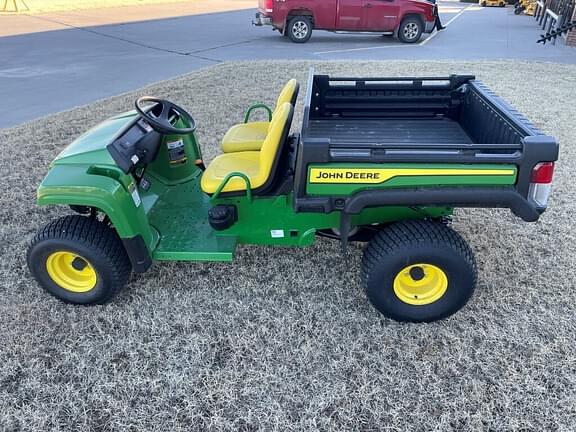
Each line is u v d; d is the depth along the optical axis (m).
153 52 10.95
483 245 3.52
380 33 12.84
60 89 7.94
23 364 2.59
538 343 2.64
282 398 2.37
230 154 3.32
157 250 2.86
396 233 2.63
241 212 2.92
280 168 2.83
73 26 14.83
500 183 2.42
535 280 3.14
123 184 2.67
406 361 2.56
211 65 9.51
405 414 2.28
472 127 3.48
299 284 3.16
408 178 2.44
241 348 2.67
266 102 6.82
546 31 14.07
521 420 2.23
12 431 2.23
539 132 2.46
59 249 2.76
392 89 3.75
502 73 8.23
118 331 2.79
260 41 12.54
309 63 9.35
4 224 3.93
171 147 3.41
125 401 2.37
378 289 2.68
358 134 3.55
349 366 2.54
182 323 2.85
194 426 2.24
